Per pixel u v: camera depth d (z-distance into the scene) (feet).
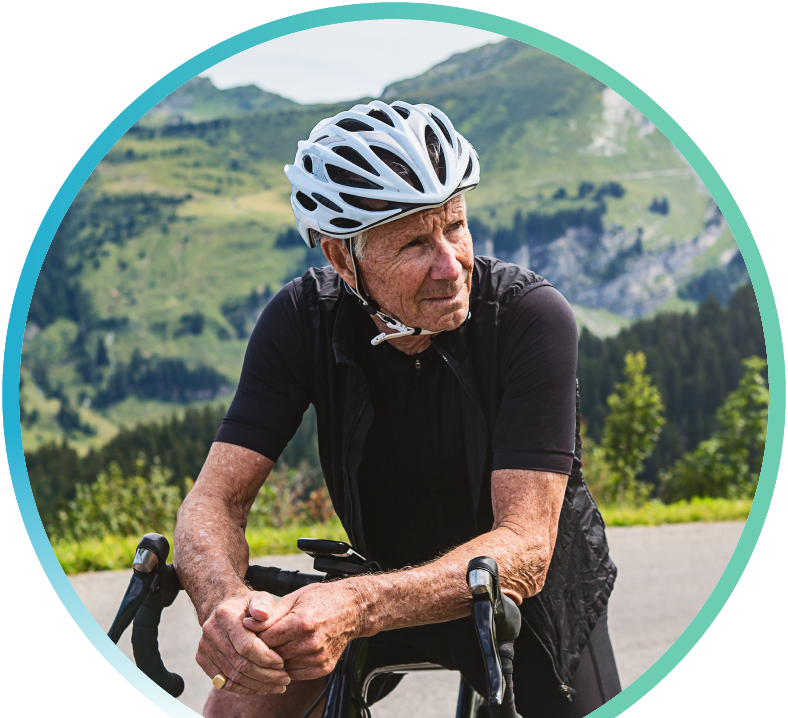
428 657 4.55
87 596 14.80
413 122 4.24
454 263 4.12
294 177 4.37
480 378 4.50
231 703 4.80
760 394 44.19
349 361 4.54
